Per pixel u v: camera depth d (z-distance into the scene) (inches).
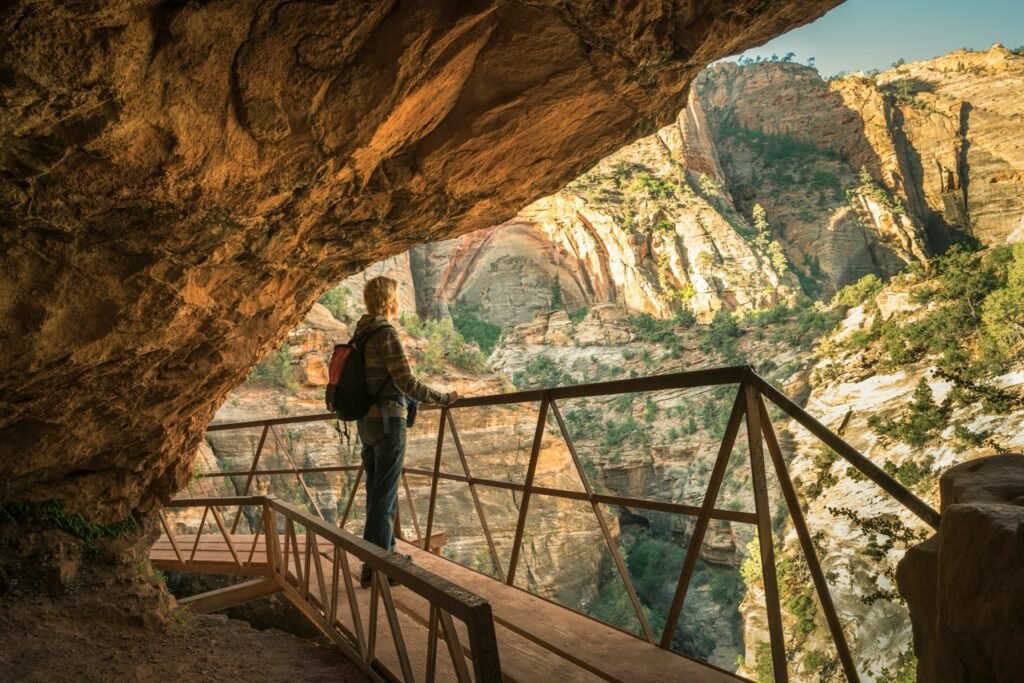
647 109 150.1
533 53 119.9
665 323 3526.1
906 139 5221.5
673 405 2731.3
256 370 1428.4
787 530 1208.8
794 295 3710.6
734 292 3745.1
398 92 105.3
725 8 123.6
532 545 1593.3
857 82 5344.5
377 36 96.9
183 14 79.4
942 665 51.4
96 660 144.3
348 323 1936.5
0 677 133.3
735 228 4335.6
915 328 1705.2
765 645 1295.5
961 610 47.8
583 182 4234.7
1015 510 48.7
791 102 5457.7
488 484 162.4
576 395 130.5
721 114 5851.4
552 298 3924.7
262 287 152.8
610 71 129.3
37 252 105.5
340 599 157.8
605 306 3582.7
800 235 4623.5
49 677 135.4
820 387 1859.0
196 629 165.0
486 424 1684.3
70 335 116.5
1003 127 5064.0
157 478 189.5
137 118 85.4
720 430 2453.2
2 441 140.9
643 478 2474.2
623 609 1750.7
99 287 114.9
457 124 128.1
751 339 3144.7
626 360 3275.1
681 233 4037.9
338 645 140.1
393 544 155.0
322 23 90.1
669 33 125.4
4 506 158.9
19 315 109.4
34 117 78.6
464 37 109.0
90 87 78.0
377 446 145.1
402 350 141.9
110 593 165.6
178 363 150.3
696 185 4601.4
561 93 131.0
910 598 61.5
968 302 1675.7
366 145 111.3
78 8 70.7
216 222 115.7
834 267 4448.8
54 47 72.9
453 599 80.7
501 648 124.0
